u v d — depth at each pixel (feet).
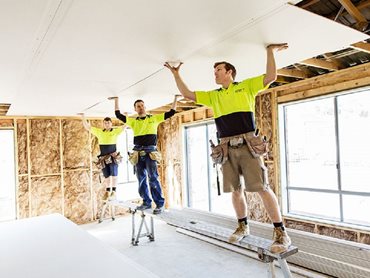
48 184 21.52
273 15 5.80
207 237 18.01
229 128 7.56
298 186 15.29
